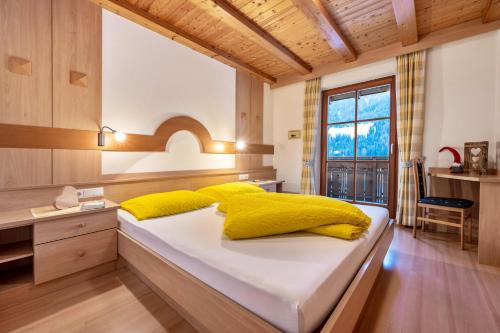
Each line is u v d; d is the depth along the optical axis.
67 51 1.91
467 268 1.87
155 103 2.51
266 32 2.71
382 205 3.36
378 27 2.62
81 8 1.98
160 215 1.91
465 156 2.51
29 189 1.74
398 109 2.98
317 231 1.40
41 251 1.50
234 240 1.34
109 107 2.17
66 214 1.60
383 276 1.75
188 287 1.16
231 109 3.43
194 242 1.32
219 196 2.54
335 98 3.77
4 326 1.24
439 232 2.76
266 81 4.08
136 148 2.36
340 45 2.86
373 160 3.43
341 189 3.77
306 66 3.58
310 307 0.79
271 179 4.22
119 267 1.89
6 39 1.64
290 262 1.05
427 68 2.83
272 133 4.32
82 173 2.01
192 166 2.90
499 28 2.40
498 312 1.33
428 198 2.53
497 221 1.90
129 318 1.30
